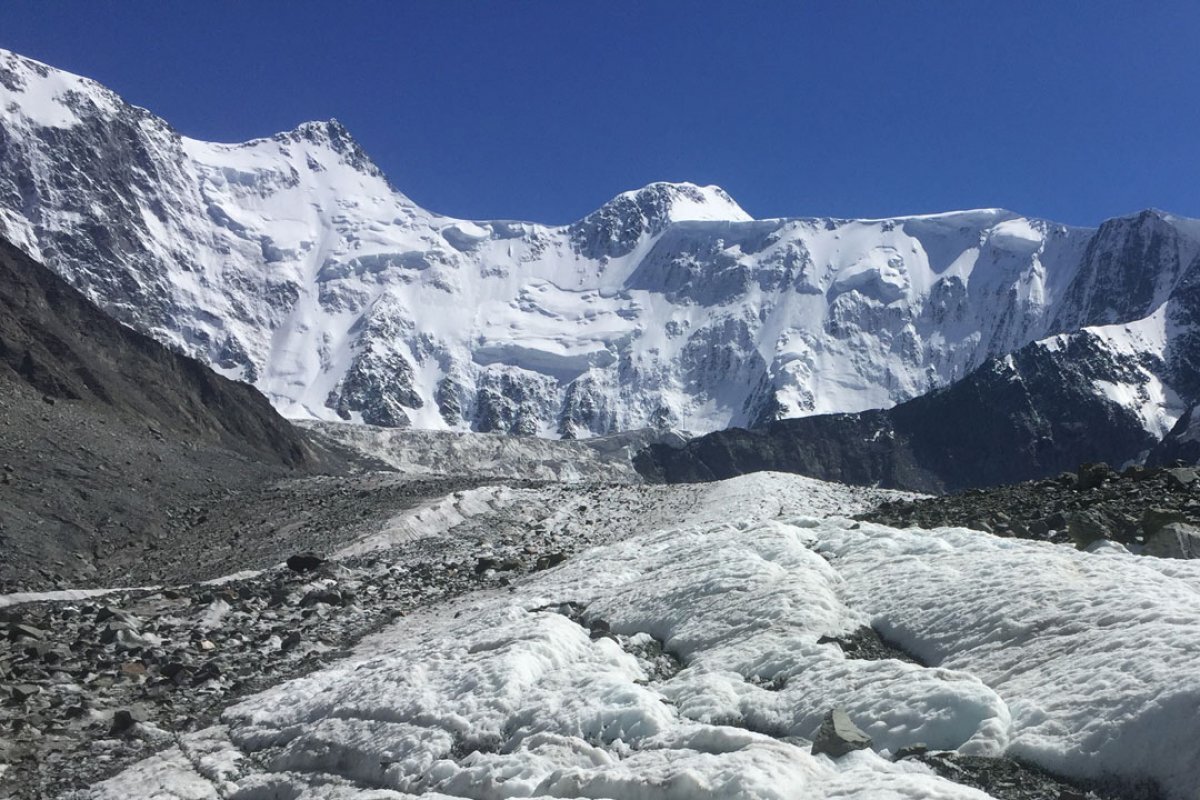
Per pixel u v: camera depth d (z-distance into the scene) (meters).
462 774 14.58
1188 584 16.47
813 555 21.84
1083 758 12.34
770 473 66.50
